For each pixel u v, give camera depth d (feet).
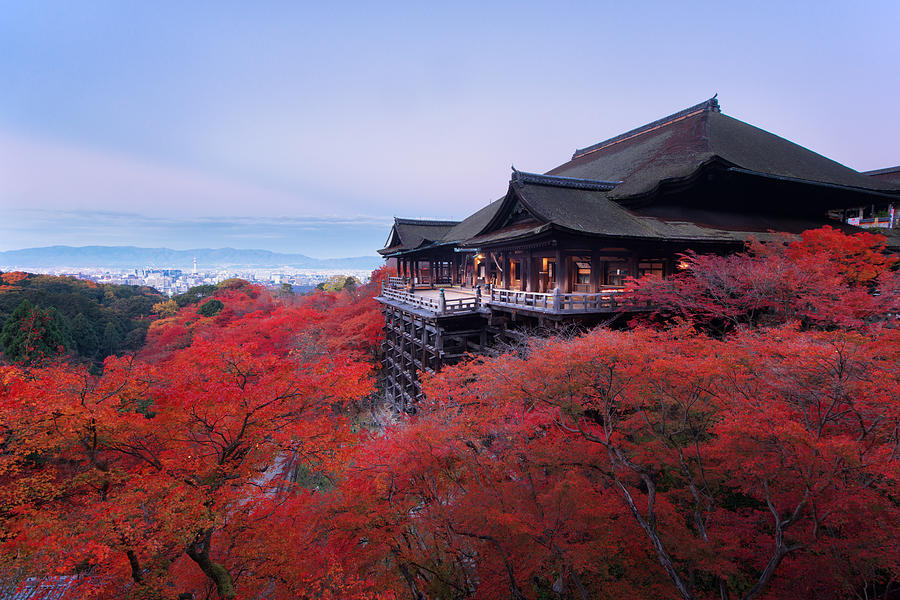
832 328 42.73
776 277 45.32
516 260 74.84
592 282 62.44
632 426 29.81
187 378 31.83
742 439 22.22
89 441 30.30
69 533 22.97
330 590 26.22
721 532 24.89
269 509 32.32
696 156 80.48
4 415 26.45
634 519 25.75
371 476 31.58
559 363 29.37
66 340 119.14
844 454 18.56
